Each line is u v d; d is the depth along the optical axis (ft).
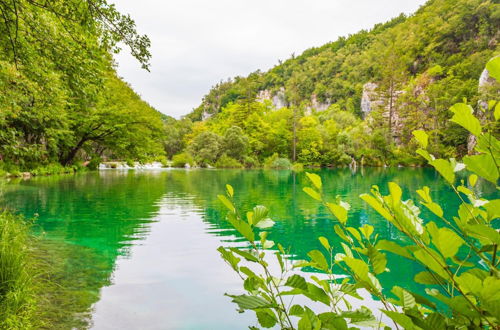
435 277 1.93
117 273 12.59
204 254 15.19
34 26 15.51
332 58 313.12
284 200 32.73
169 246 16.48
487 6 146.51
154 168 116.16
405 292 2.00
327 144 135.03
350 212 25.86
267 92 348.59
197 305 9.99
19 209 25.75
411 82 142.51
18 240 10.41
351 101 239.30
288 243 17.33
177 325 8.74
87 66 16.96
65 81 17.21
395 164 123.54
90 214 24.66
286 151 144.25
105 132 70.59
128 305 9.86
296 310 2.27
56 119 48.32
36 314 8.87
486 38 143.54
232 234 19.02
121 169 104.83
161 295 10.70
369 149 128.16
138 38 16.02
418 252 1.83
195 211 26.40
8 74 18.10
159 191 40.14
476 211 2.05
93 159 86.84
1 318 7.59
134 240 17.58
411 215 1.89
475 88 107.55
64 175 62.69
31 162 59.11
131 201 31.42
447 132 109.60
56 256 14.40
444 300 1.82
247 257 2.33
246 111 165.48
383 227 20.49
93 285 11.33
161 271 12.96
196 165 127.34
